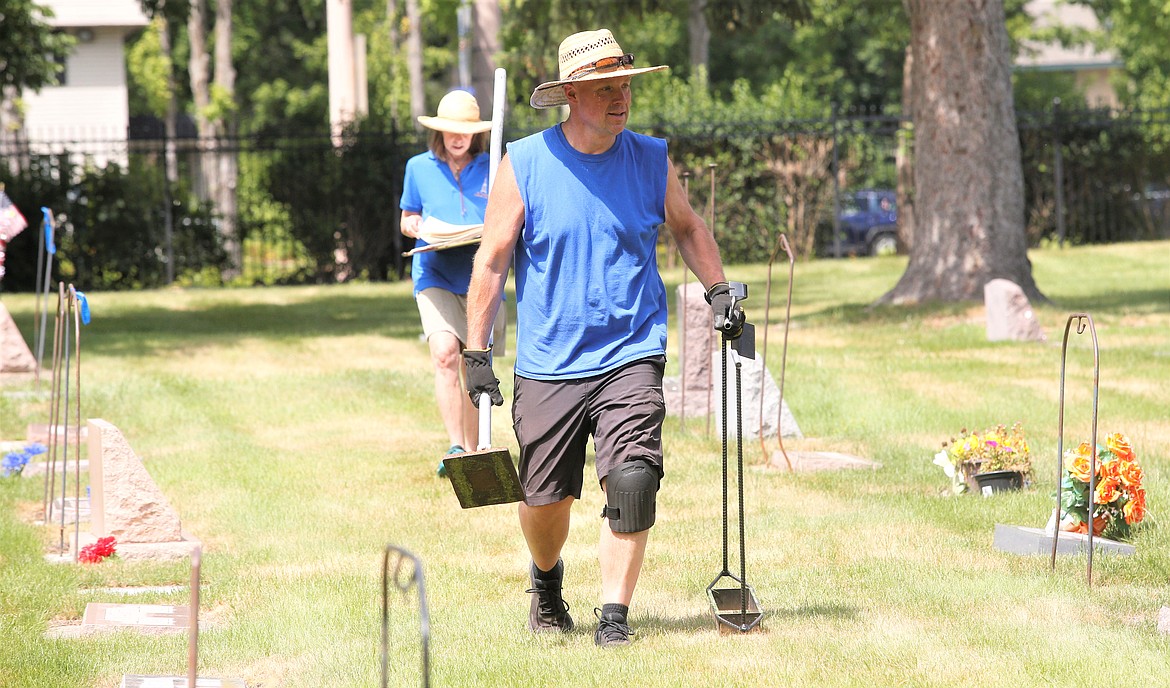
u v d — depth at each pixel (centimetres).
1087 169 7712
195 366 3788
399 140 7319
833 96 13338
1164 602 1455
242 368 3738
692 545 1761
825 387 3091
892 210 8912
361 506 2059
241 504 2081
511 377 3294
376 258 7388
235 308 5841
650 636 1359
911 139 7906
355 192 7244
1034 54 13038
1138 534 1748
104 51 11825
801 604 1473
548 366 1297
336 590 1578
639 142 1334
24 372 3469
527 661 1274
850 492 2083
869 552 1709
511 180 1305
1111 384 3075
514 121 7750
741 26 6344
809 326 4431
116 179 6988
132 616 1499
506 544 1811
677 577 1602
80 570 1709
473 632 1396
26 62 6444
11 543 1848
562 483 1305
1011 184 4684
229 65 9456
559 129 1321
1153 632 1341
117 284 7062
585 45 1282
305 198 7244
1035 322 3931
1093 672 1212
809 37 10931
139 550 1791
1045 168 7681
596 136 1295
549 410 1291
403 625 1434
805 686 1189
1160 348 3625
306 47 14912
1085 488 1709
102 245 6975
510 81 7412
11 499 2158
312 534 1883
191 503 2103
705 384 2828
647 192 1323
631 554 1307
